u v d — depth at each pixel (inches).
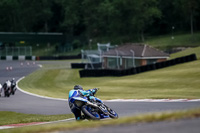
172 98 3235.7
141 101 3161.9
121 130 826.8
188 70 5684.1
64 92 4938.5
